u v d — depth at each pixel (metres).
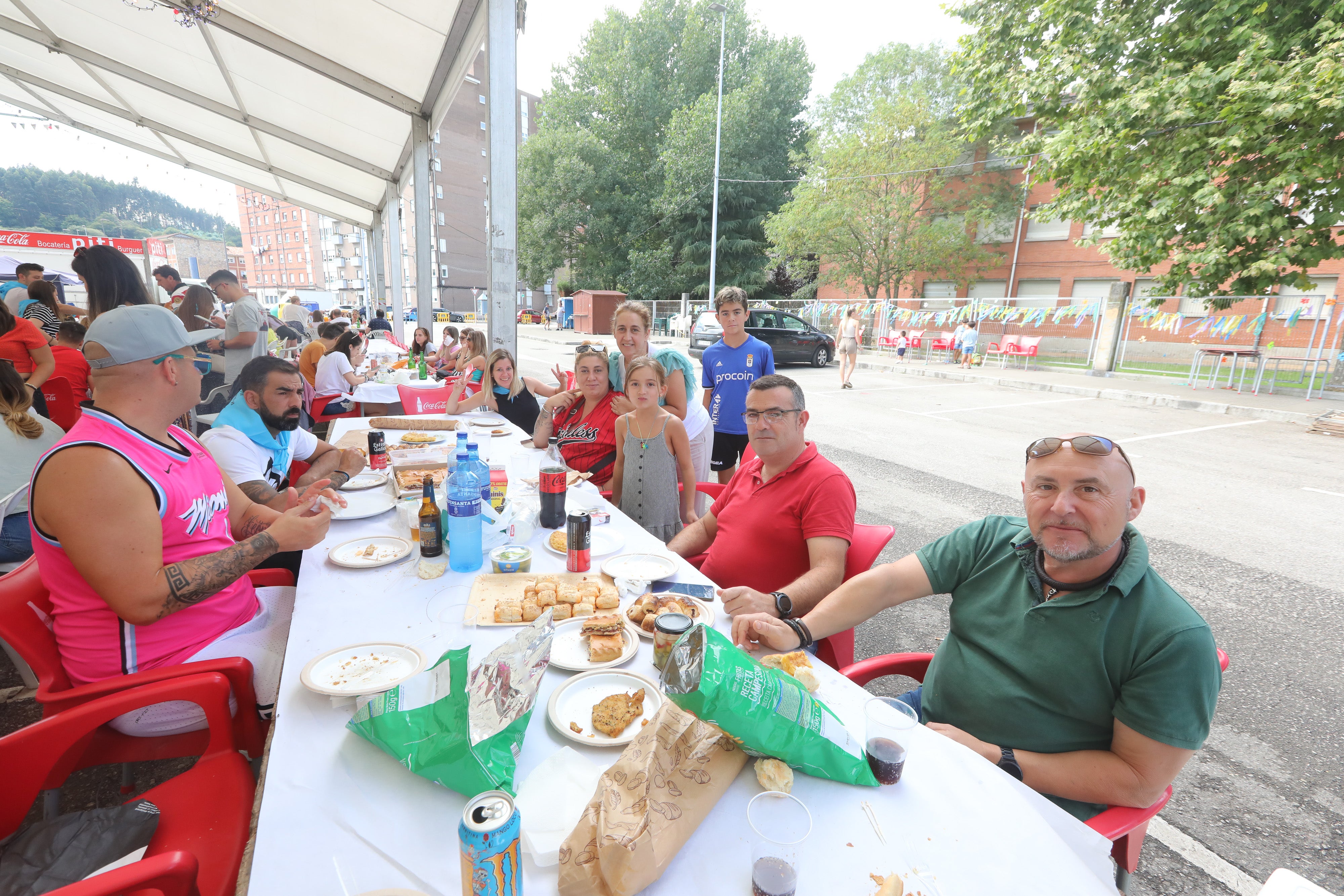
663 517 3.05
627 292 29.77
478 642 1.49
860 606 1.73
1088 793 1.36
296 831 0.93
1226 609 3.47
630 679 1.36
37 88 9.79
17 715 2.48
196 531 1.70
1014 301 20.39
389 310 16.84
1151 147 9.65
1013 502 5.30
